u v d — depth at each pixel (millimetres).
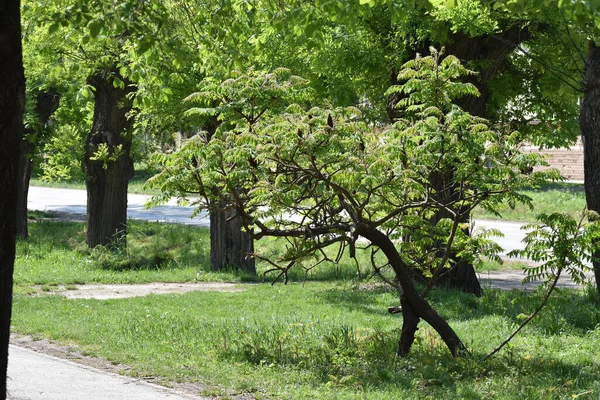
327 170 10812
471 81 18188
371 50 17328
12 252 5895
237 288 20719
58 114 29516
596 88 13180
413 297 11188
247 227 10750
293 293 19047
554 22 15398
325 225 10930
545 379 9961
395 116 18172
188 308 16531
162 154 10539
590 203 13312
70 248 26875
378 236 10820
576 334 13703
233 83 10961
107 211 25844
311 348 11812
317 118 10219
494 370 10523
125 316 14891
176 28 11109
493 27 15391
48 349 11984
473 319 15266
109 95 25125
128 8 8281
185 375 10219
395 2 9195
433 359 10812
